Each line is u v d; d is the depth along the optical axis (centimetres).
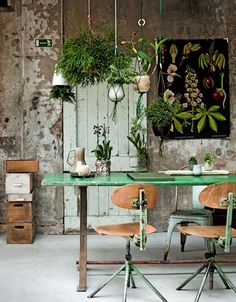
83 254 383
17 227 547
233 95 611
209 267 373
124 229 375
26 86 596
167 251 466
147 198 349
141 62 486
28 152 600
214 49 606
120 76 436
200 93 605
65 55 436
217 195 348
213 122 608
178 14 605
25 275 425
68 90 466
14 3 593
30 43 595
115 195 346
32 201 552
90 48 428
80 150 417
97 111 601
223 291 383
